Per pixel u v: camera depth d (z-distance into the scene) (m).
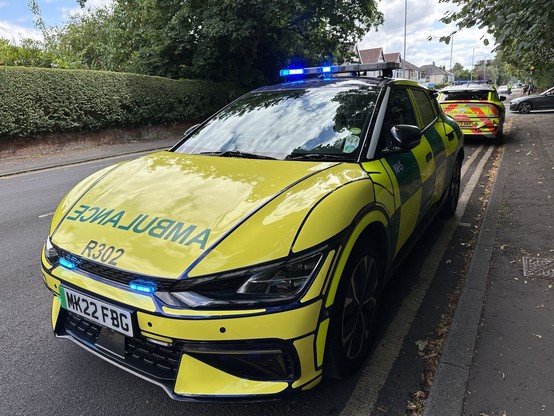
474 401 2.24
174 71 20.06
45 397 2.36
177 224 2.05
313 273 1.92
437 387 2.35
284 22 20.12
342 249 2.06
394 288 3.61
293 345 1.87
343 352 2.22
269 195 2.18
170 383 1.93
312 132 2.99
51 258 2.32
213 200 2.19
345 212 2.12
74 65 19.41
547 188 6.27
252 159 2.76
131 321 1.91
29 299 3.53
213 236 1.94
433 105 4.68
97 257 2.03
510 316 3.01
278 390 1.88
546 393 2.27
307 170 2.46
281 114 3.29
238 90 20.95
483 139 12.20
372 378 2.49
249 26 17.19
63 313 2.34
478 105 10.90
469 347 2.68
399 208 2.83
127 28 21.52
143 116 16.48
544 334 2.79
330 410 2.25
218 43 18.69
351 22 20.34
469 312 3.08
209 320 1.79
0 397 2.36
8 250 4.70
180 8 19.14
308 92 3.49
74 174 9.91
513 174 7.35
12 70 12.15
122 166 2.92
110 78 15.02
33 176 9.91
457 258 4.16
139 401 2.33
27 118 12.61
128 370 2.04
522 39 5.00
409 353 2.72
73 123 13.89
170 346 1.89
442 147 4.25
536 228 4.66
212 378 1.87
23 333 3.02
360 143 2.79
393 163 2.89
